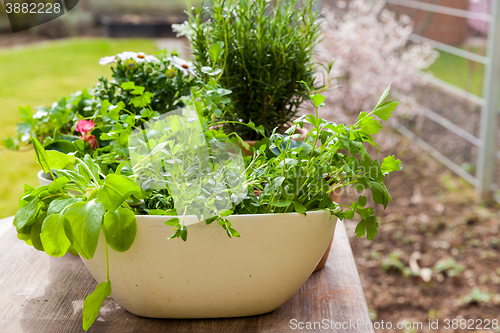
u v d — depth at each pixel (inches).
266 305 21.2
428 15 116.6
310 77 31.6
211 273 19.5
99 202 17.9
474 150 116.4
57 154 20.8
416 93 121.6
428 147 118.1
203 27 29.9
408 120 126.5
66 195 20.1
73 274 25.7
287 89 30.7
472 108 117.5
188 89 30.7
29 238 20.6
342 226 33.1
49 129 33.4
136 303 20.7
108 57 29.4
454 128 107.2
